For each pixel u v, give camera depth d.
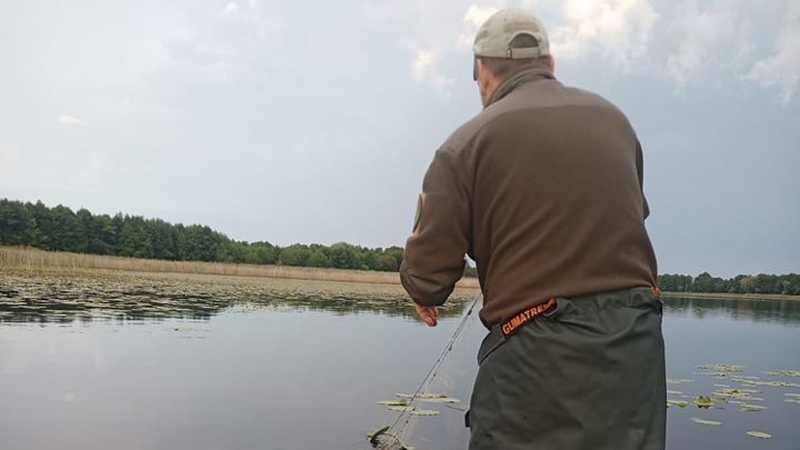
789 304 43.34
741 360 11.89
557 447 1.61
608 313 1.65
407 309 20.83
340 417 5.50
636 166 1.94
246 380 7.05
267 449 4.54
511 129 1.75
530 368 1.66
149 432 4.86
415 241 1.88
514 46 1.92
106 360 7.84
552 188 1.70
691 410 6.95
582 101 1.82
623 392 1.60
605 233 1.69
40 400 5.70
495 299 1.76
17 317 11.77
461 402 4.87
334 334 12.30
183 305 16.78
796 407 7.28
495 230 1.77
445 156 1.85
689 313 28.45
